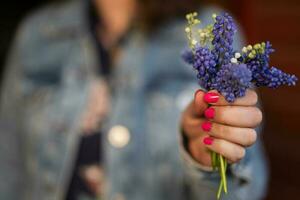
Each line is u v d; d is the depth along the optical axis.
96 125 1.05
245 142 0.60
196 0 1.08
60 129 1.07
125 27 1.09
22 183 1.18
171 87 1.05
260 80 0.58
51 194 1.07
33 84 1.14
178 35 1.07
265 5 1.84
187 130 0.71
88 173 1.04
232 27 0.58
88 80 1.09
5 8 2.72
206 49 0.58
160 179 1.02
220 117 0.59
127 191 1.03
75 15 1.14
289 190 1.83
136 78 1.06
